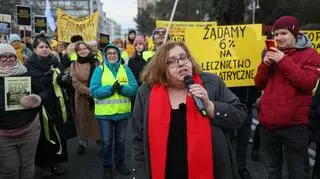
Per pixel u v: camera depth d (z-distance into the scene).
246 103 5.63
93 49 7.91
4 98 4.44
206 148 2.67
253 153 6.27
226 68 5.62
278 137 4.02
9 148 4.54
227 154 2.73
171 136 2.73
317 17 15.14
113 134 5.84
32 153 4.73
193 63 2.83
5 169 4.59
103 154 5.62
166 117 2.75
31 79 5.03
